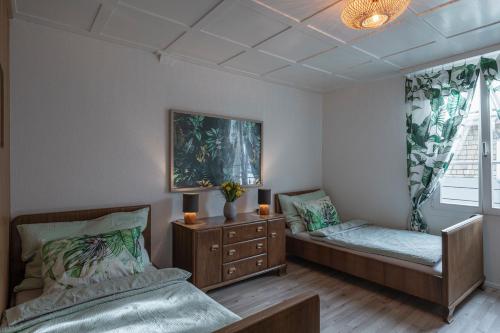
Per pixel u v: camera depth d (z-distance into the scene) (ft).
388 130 12.11
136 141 9.14
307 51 9.27
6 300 5.97
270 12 6.89
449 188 10.44
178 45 8.78
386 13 5.89
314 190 14.24
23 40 7.34
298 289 9.53
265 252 10.30
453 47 9.03
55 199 7.82
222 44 8.69
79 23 7.48
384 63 10.38
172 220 9.86
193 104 10.30
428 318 7.71
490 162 9.48
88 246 6.37
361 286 9.75
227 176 11.09
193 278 8.73
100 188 8.51
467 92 9.77
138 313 5.10
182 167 9.98
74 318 4.89
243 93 11.67
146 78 9.30
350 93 13.50
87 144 8.29
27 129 7.42
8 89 6.61
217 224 9.37
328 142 14.49
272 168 12.66
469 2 6.54
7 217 6.31
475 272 8.96
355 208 13.38
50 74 7.72
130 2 6.47
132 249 6.85
